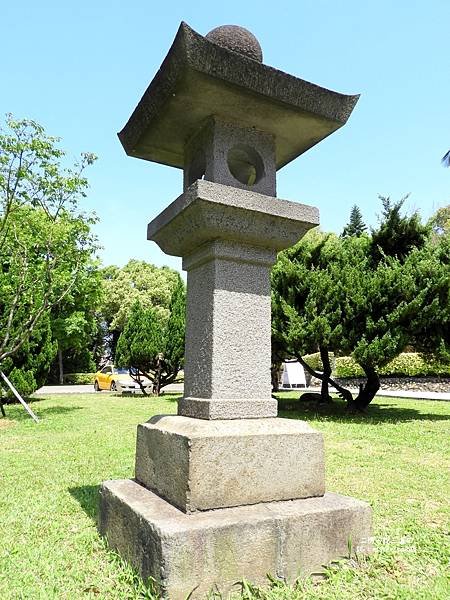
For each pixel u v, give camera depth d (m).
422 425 9.20
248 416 2.97
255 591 2.37
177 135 3.53
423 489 4.54
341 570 2.59
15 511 3.79
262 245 3.24
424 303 9.93
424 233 11.14
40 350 13.66
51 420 10.04
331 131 3.43
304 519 2.58
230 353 3.04
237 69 2.88
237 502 2.65
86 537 3.16
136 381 19.00
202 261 3.23
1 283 11.12
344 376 21.45
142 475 3.19
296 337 10.37
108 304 32.44
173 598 2.23
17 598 2.38
